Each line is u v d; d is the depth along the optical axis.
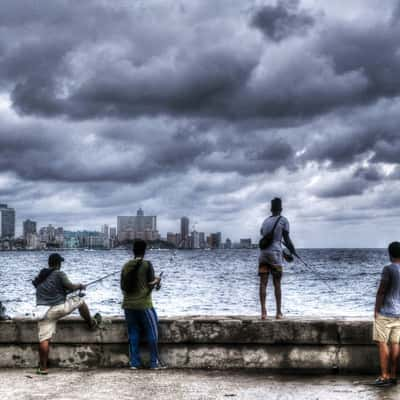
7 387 7.17
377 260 140.62
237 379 7.48
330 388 6.98
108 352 8.30
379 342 7.13
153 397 6.60
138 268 7.97
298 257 8.33
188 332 8.10
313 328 7.84
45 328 7.95
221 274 77.25
